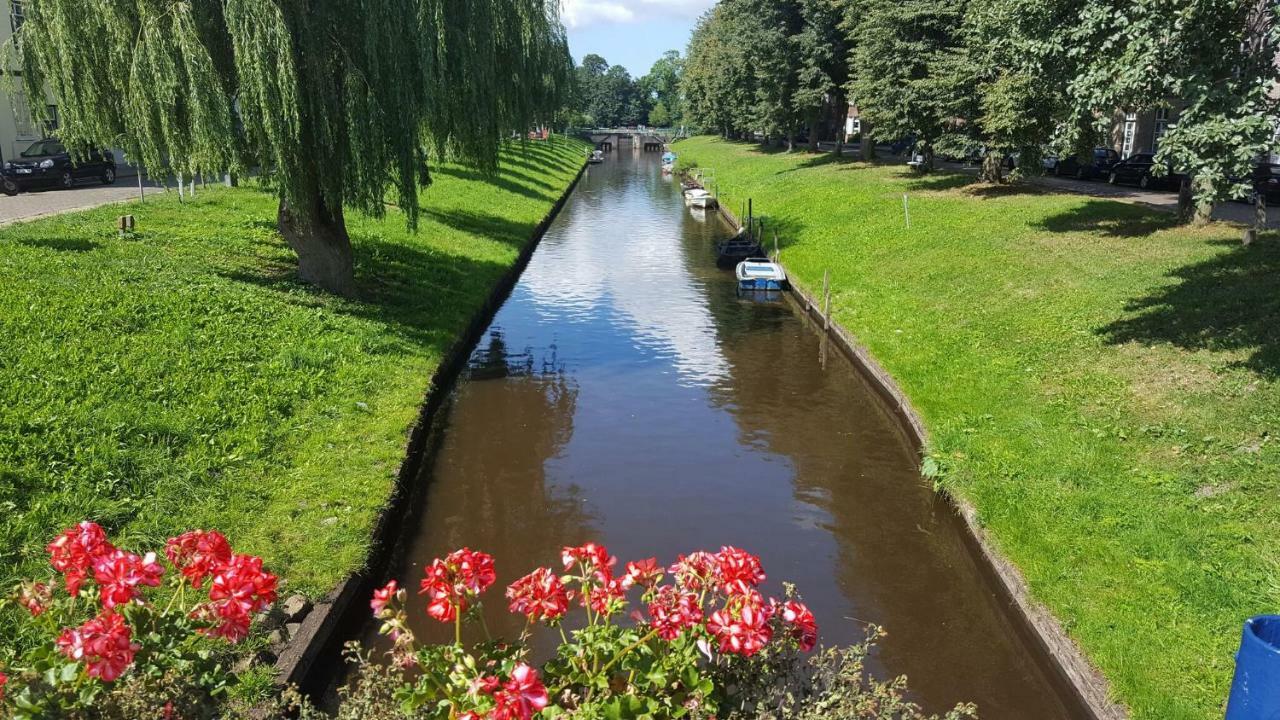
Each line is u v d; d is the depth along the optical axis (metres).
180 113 13.62
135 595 3.92
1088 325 14.14
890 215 27.09
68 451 8.38
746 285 24.02
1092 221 21.66
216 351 11.73
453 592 3.81
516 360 17.27
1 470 7.67
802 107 42.09
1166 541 7.87
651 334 19.53
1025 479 9.58
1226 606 6.88
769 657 4.04
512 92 20.88
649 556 9.34
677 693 3.81
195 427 9.63
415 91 15.30
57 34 13.01
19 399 9.02
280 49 13.00
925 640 7.85
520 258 26.66
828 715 3.89
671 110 145.00
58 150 26.78
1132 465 9.53
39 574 6.65
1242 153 9.61
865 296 19.66
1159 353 12.23
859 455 12.38
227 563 4.12
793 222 31.16
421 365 13.86
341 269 16.27
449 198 31.55
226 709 4.25
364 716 3.81
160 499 8.18
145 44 13.04
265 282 15.49
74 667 3.47
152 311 12.38
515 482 11.27
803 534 9.94
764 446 12.73
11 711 3.40
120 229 16.84
